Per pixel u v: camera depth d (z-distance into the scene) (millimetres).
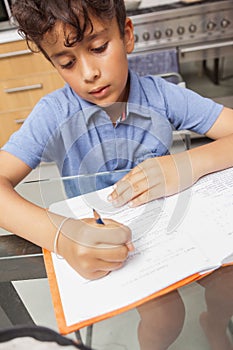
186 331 354
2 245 472
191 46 1702
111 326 356
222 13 1619
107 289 394
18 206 504
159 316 363
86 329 354
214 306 369
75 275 417
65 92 670
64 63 573
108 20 549
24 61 1715
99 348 335
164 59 1700
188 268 402
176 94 744
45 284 416
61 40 538
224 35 1676
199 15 1630
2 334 246
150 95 724
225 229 450
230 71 1742
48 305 390
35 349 246
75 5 520
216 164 568
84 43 542
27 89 1805
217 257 412
